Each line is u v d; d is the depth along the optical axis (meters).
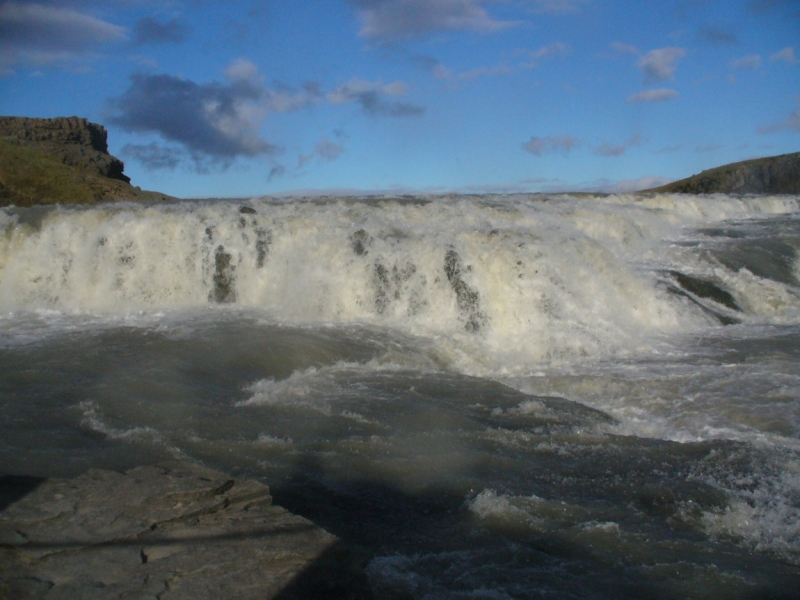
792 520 4.62
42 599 2.96
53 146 28.28
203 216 12.89
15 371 7.90
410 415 6.75
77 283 12.59
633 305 11.46
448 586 3.64
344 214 13.62
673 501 4.87
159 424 6.29
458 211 14.55
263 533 3.58
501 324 10.76
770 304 12.44
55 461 5.28
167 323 10.60
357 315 11.38
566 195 20.28
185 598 3.00
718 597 3.62
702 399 7.55
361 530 4.34
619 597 3.60
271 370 8.45
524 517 4.50
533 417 6.89
